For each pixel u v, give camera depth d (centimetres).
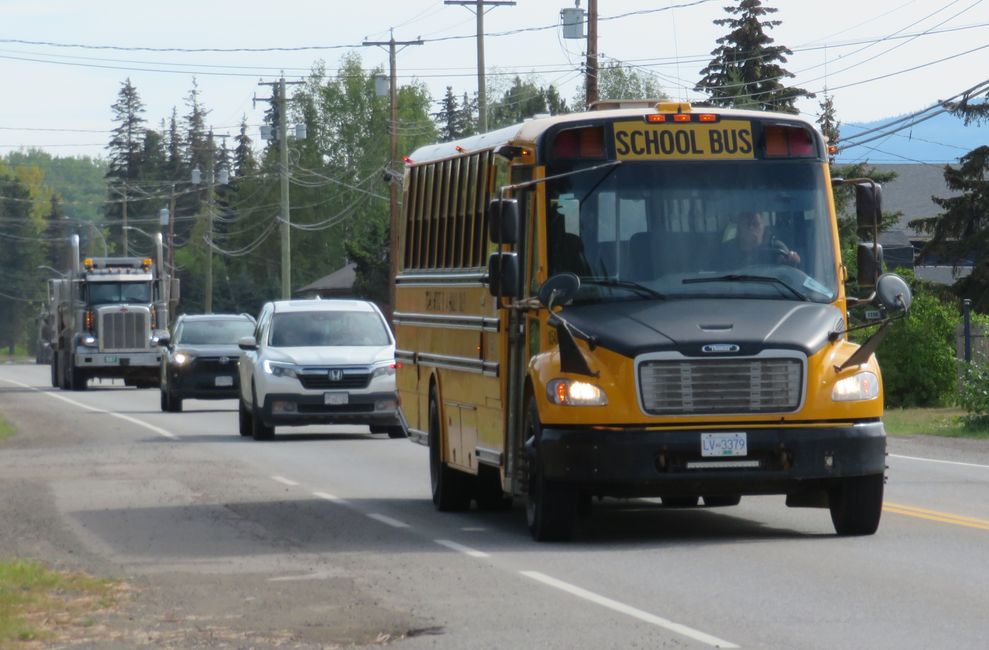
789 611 1708
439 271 2834
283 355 4534
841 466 2184
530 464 2272
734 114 2334
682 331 2170
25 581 1952
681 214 2295
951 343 6191
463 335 2641
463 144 2769
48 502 2958
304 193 18725
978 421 4834
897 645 1519
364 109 18775
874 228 2353
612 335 2172
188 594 1869
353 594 1855
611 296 2259
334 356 4525
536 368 2227
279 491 3134
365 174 18575
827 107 10612
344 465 3738
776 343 2169
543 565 2075
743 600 1783
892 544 2234
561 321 2191
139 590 1902
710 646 1523
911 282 7650
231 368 6109
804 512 2705
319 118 18812
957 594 1811
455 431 2700
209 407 6569
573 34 8225
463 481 2750
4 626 1645
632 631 1606
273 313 4756
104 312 8850
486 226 2531
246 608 1769
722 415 2162
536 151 2305
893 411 5978
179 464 3772
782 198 2317
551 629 1620
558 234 2286
